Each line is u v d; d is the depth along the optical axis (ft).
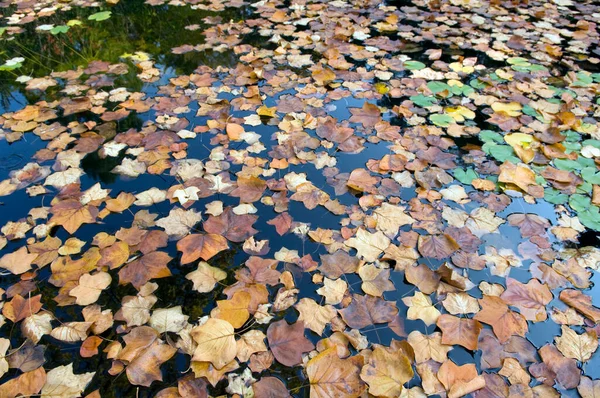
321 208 5.55
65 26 10.53
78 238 5.04
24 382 3.69
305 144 6.57
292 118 7.11
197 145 6.61
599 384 3.83
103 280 4.51
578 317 4.37
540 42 10.27
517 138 6.85
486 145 6.77
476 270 4.82
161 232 5.02
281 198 5.58
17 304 4.27
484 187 5.93
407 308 4.43
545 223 5.40
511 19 11.47
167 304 4.39
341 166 6.28
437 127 7.12
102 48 9.74
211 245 4.87
